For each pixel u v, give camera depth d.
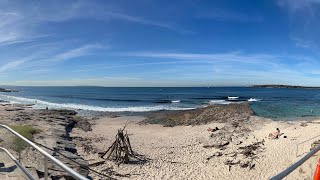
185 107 57.34
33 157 12.12
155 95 115.00
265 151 19.50
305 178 11.03
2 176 6.80
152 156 19.36
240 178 15.00
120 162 17.52
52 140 18.42
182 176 15.41
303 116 39.31
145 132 29.23
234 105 42.78
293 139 21.69
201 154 19.97
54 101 78.94
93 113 46.62
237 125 30.34
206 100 78.50
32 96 111.25
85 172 13.53
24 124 24.84
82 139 23.59
